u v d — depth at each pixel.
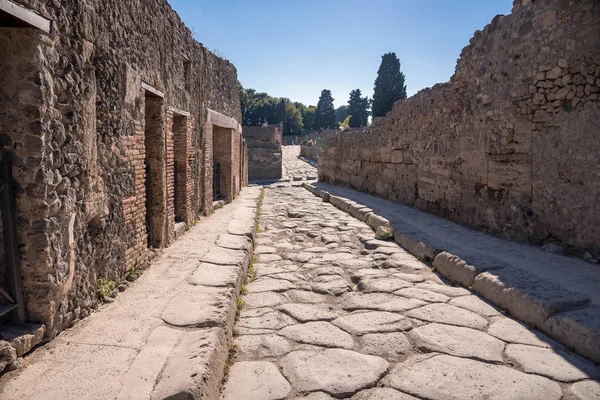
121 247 4.24
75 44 3.21
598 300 3.70
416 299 4.31
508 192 6.21
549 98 5.43
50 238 2.85
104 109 3.83
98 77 3.69
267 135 32.53
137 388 2.31
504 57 6.25
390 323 3.72
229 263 4.91
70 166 3.14
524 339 3.38
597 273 4.43
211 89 9.50
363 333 3.52
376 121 12.61
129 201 4.45
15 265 2.74
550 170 5.46
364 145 13.77
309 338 3.44
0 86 2.69
